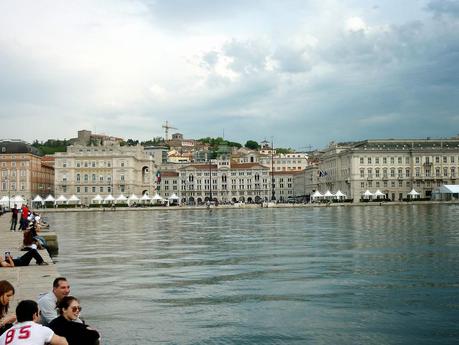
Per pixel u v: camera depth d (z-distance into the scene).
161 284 26.55
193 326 19.03
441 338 17.62
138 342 17.23
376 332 18.28
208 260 35.19
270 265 32.47
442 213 100.50
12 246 38.59
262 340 17.48
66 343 11.83
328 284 26.11
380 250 38.91
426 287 25.11
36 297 19.45
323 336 17.91
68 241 50.59
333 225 69.19
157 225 77.31
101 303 22.45
